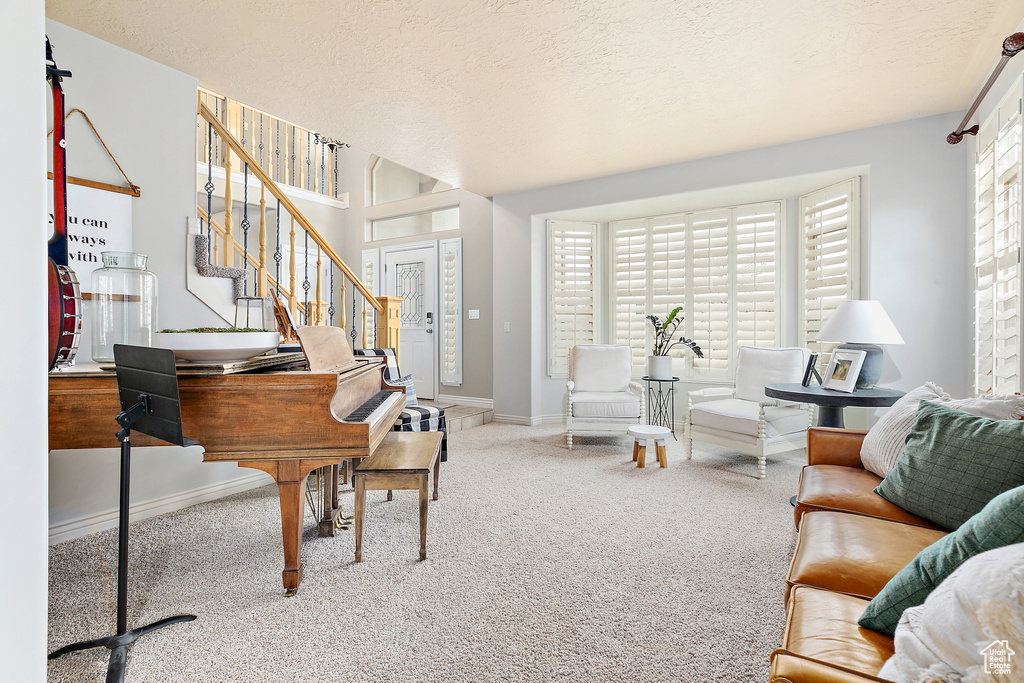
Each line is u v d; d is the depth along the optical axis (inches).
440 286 233.1
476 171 173.2
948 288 124.3
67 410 67.1
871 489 69.3
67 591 72.1
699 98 116.6
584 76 106.3
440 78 107.7
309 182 257.1
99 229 94.4
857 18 86.2
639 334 202.4
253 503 110.7
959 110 122.9
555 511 105.3
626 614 66.1
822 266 158.2
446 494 116.6
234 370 71.1
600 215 199.5
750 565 80.1
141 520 100.0
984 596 25.9
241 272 118.4
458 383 226.8
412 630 62.7
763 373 149.9
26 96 20.6
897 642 30.8
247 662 56.6
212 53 99.1
